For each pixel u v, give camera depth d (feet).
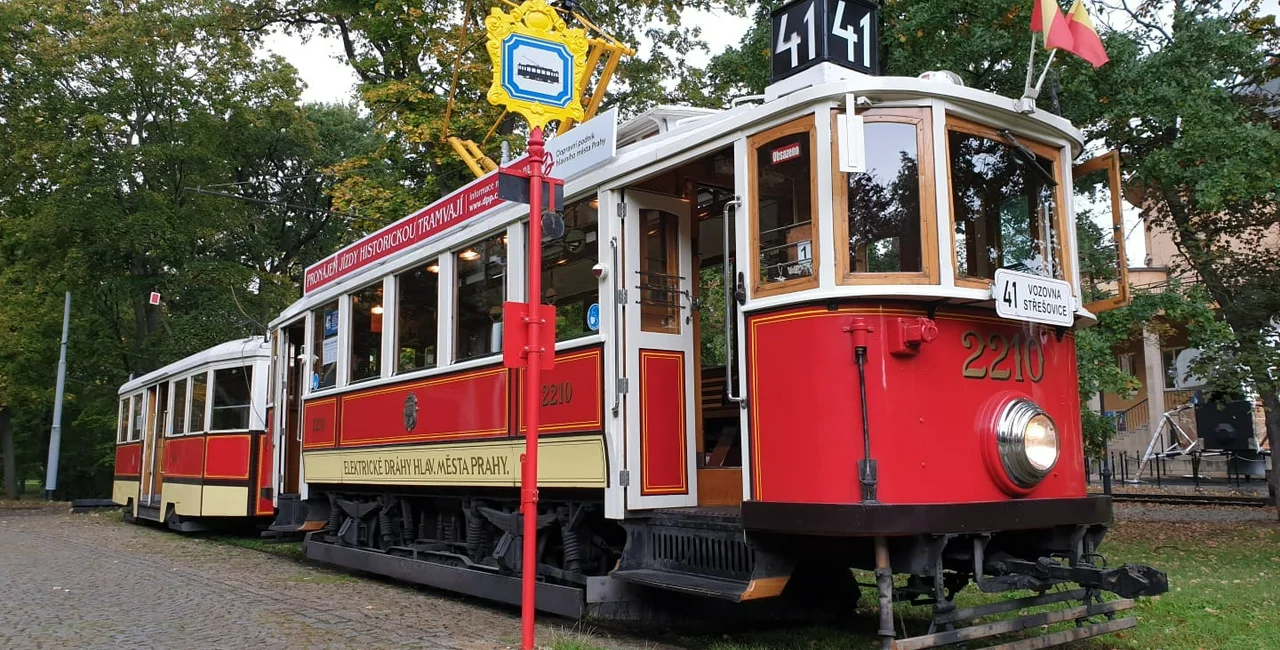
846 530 16.22
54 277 88.33
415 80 54.49
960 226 17.58
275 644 20.49
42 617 24.40
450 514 29.84
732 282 23.98
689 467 21.68
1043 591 18.79
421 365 28.71
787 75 20.42
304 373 37.24
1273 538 37.52
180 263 95.76
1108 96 34.27
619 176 21.45
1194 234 38.17
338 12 58.23
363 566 31.32
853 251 17.10
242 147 98.07
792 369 17.38
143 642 20.95
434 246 28.14
